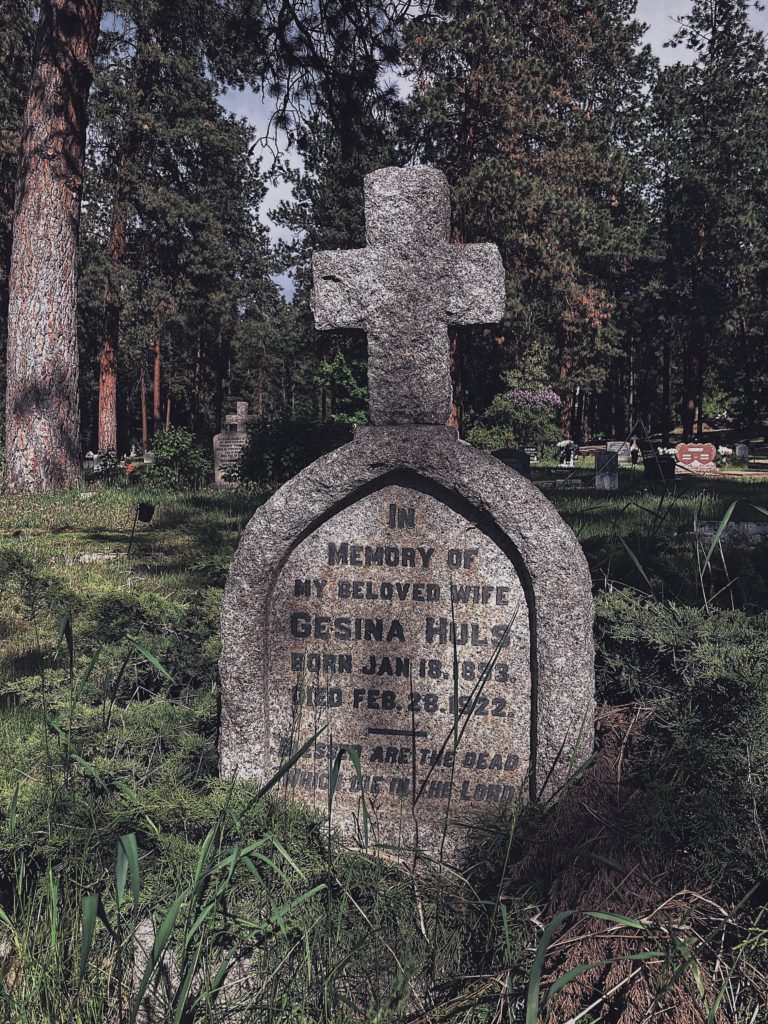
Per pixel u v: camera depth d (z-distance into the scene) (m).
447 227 2.99
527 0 25.77
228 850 2.36
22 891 2.44
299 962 2.22
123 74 27.59
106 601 4.00
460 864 2.79
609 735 2.89
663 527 8.16
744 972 2.05
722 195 38.19
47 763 2.82
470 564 2.92
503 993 2.00
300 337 47.34
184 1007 1.97
